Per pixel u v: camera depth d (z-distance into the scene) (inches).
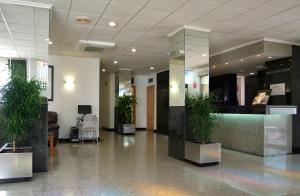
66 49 329.7
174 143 251.9
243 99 445.1
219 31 249.3
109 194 146.2
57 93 365.1
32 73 197.2
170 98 258.8
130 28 241.8
